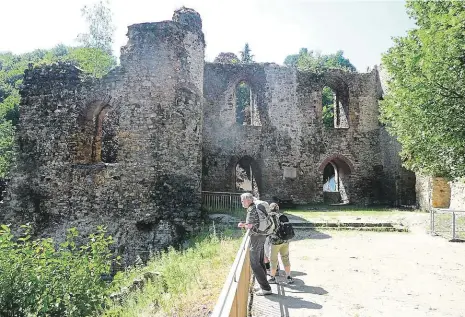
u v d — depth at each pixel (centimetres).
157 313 688
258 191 2458
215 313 299
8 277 906
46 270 944
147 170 1616
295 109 2534
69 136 1698
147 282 943
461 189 1795
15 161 1725
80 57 2483
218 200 1895
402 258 1034
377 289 759
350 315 614
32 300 873
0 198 1889
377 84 2644
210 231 1491
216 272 877
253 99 2641
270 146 2466
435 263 979
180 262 1064
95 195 1633
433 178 1970
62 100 1733
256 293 711
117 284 1030
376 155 2605
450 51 941
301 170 2488
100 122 1881
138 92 1666
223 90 2456
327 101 4412
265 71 2531
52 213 1656
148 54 1686
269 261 829
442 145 1084
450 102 978
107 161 2333
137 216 1589
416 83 1001
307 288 761
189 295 738
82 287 926
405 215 1778
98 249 1102
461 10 990
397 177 2358
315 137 2541
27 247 1002
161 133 1639
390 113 1267
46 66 1783
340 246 1202
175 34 1717
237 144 2425
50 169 1692
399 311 638
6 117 3538
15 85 4478
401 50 1252
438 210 1375
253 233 693
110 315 798
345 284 791
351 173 2558
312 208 2244
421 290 755
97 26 3322
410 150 1295
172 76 1686
